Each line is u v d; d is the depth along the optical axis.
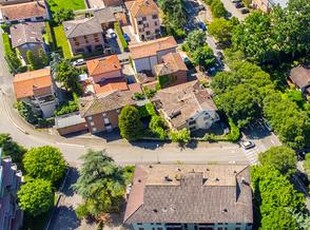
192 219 98.69
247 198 99.81
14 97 150.88
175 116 130.25
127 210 102.44
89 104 131.38
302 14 140.50
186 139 127.25
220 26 157.50
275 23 144.88
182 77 145.00
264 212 99.81
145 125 135.12
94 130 134.75
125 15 178.75
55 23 181.25
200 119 128.75
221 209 98.56
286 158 109.81
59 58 152.62
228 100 127.56
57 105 142.50
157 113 137.75
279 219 95.88
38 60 158.75
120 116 126.88
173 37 162.88
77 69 154.12
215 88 134.75
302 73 139.38
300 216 98.38
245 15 174.12
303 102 132.75
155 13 163.25
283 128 118.19
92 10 187.00
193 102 129.88
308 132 118.88
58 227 111.69
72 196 118.44
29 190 108.25
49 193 109.94
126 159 126.75
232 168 107.25
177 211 99.56
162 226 102.56
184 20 168.25
